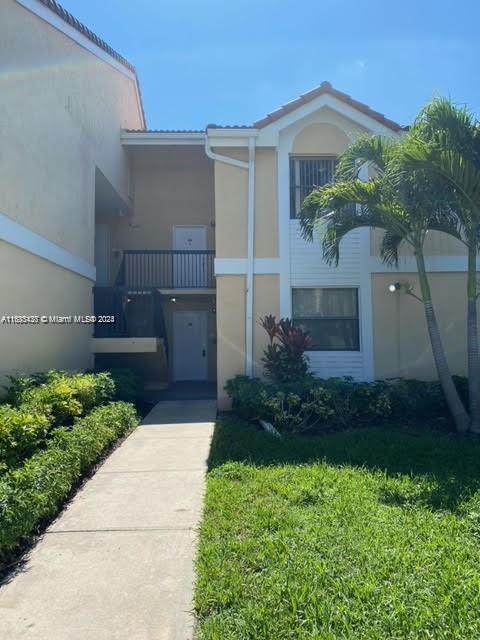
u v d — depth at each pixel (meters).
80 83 10.76
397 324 9.71
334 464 5.84
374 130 9.71
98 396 8.26
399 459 5.99
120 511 4.59
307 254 9.73
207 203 15.69
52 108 9.20
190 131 14.06
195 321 15.63
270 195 9.80
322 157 9.99
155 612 3.00
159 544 3.90
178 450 6.80
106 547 3.86
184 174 15.76
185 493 5.07
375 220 8.29
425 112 6.94
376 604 2.88
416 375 9.65
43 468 4.58
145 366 13.66
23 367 7.96
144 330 12.72
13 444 4.85
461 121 6.82
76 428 6.14
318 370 9.62
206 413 9.58
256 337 9.62
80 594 3.21
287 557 3.46
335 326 9.76
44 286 8.83
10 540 3.63
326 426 8.02
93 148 11.67
